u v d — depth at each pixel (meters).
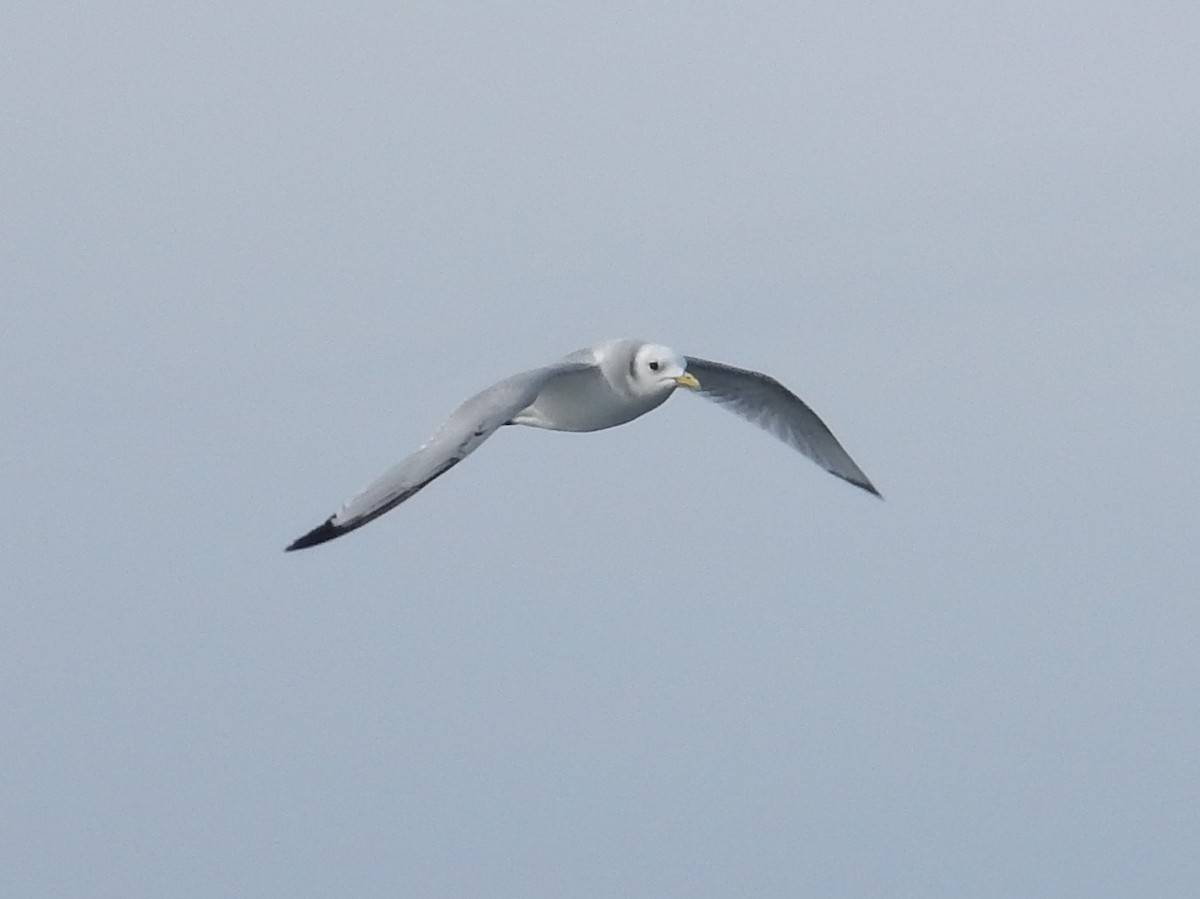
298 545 14.05
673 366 17.64
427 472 14.68
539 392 16.88
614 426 17.95
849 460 19.05
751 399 19.19
